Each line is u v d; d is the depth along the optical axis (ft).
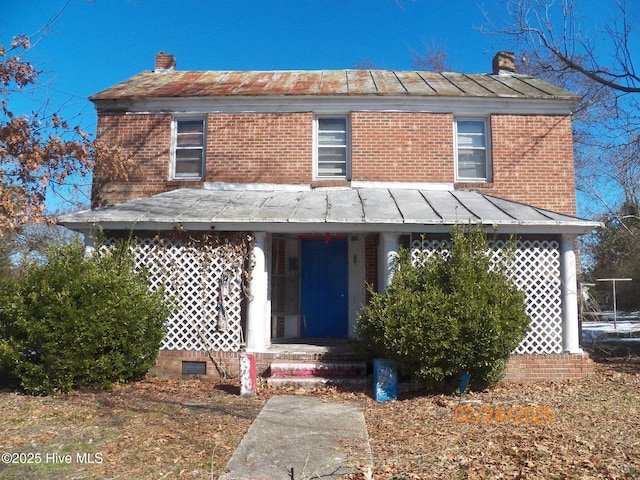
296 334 38.22
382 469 16.44
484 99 37.70
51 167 31.78
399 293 27.07
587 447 18.17
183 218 30.19
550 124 38.09
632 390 27.22
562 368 30.42
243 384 26.61
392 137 37.91
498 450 17.98
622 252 85.87
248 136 38.27
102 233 30.78
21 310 25.59
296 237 38.93
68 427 20.51
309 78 43.83
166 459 17.20
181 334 31.37
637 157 47.70
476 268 27.17
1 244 56.03
